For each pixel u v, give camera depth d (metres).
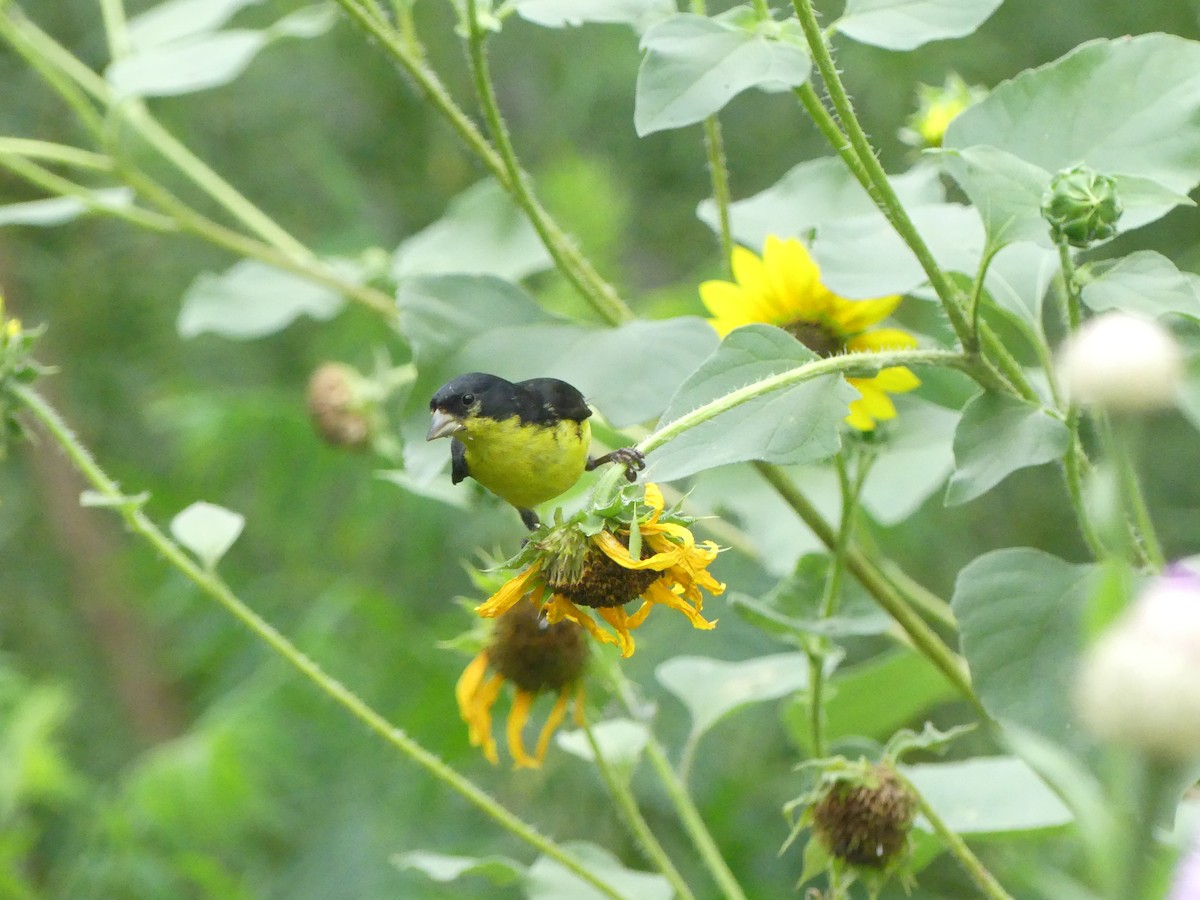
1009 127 0.85
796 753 1.48
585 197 1.40
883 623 0.89
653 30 0.83
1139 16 1.62
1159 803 0.52
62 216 1.12
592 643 0.95
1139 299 0.80
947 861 1.47
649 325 0.90
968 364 0.82
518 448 0.88
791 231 0.99
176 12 1.13
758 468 0.90
